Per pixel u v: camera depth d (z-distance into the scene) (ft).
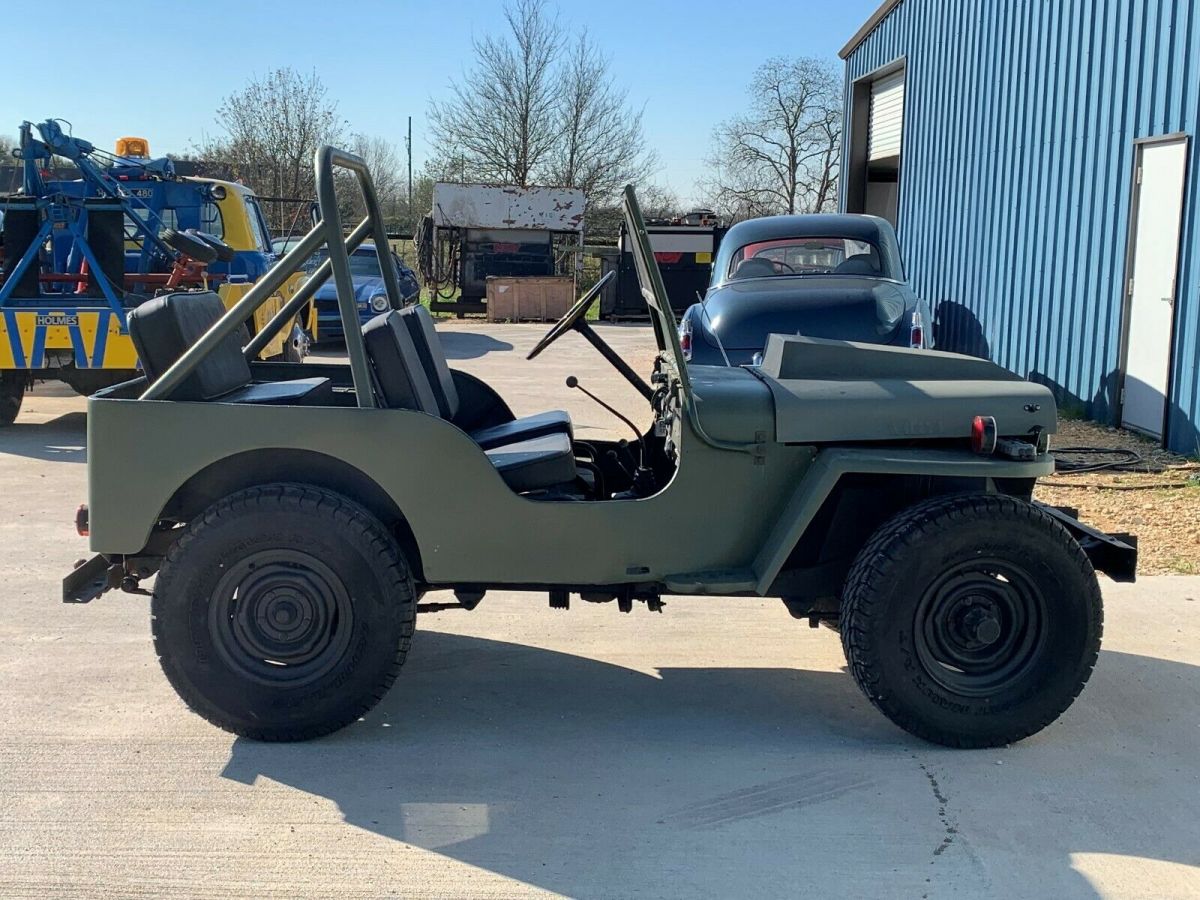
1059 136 36.01
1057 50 36.27
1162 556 19.57
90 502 11.90
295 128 107.55
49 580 18.15
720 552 12.46
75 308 30.50
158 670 14.29
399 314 13.79
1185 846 10.28
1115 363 31.94
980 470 11.91
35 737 12.30
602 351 15.46
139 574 12.85
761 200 134.31
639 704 13.51
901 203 54.95
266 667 12.04
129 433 11.78
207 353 12.02
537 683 14.15
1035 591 11.96
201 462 11.82
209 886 9.48
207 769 11.61
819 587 12.91
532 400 38.52
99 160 38.60
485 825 10.55
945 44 47.67
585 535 12.25
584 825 10.57
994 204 41.70
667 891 9.48
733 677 14.40
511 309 79.56
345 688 11.96
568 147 122.31
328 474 12.35
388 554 11.82
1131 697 13.78
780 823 10.64
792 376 13.21
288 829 10.43
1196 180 27.81
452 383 15.87
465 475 12.05
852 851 10.14
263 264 40.93
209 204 39.70
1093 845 10.29
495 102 120.16
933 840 10.35
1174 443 28.73
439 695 13.73
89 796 11.01
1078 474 26.09
